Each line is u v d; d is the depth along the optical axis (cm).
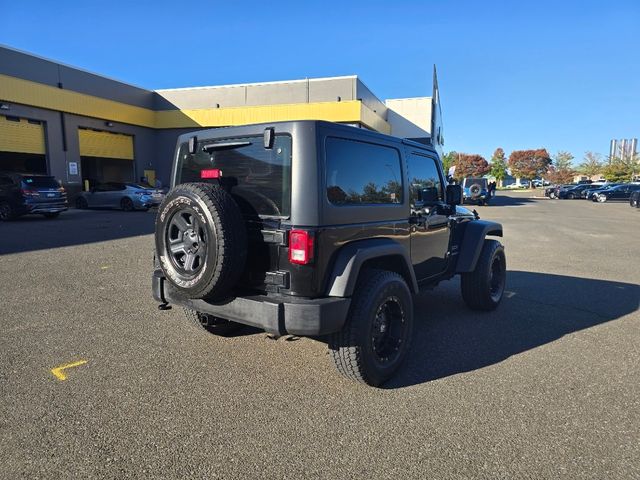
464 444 290
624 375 396
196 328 500
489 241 588
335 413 328
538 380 385
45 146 2262
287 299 331
